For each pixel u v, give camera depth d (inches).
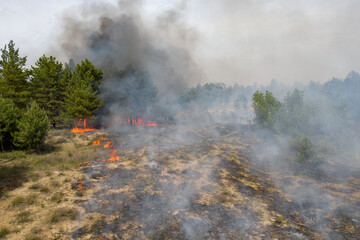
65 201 362.0
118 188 424.8
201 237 292.0
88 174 488.4
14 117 714.8
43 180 440.1
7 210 323.3
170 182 469.1
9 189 390.9
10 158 584.4
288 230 322.3
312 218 360.5
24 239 262.7
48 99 1143.6
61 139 870.4
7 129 672.4
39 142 669.9
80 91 1088.8
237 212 365.7
